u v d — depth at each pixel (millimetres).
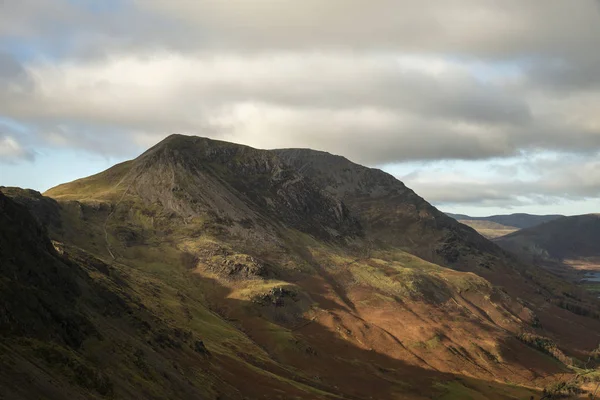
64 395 78125
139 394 101250
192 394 125188
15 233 117438
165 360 134500
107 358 107625
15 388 70875
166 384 117812
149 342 140250
